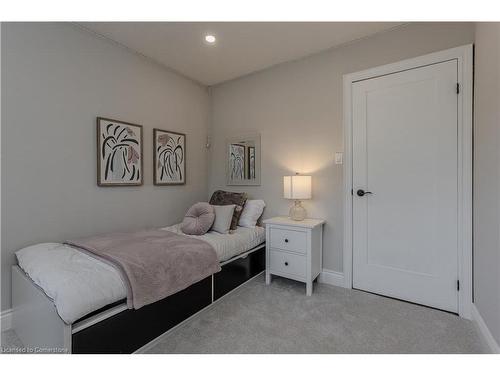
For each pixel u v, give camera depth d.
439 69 1.97
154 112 2.76
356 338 1.64
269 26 2.13
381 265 2.25
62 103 2.03
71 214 2.09
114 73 2.38
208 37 2.29
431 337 1.64
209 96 3.45
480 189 1.68
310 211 2.63
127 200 2.52
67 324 1.17
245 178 3.14
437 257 2.00
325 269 2.55
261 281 2.62
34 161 1.88
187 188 3.17
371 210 2.29
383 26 2.13
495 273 1.39
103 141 2.28
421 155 2.05
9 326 1.76
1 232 1.74
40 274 1.37
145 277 1.49
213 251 2.01
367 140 2.30
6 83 1.74
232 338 1.65
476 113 1.77
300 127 2.70
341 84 2.44
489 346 1.46
